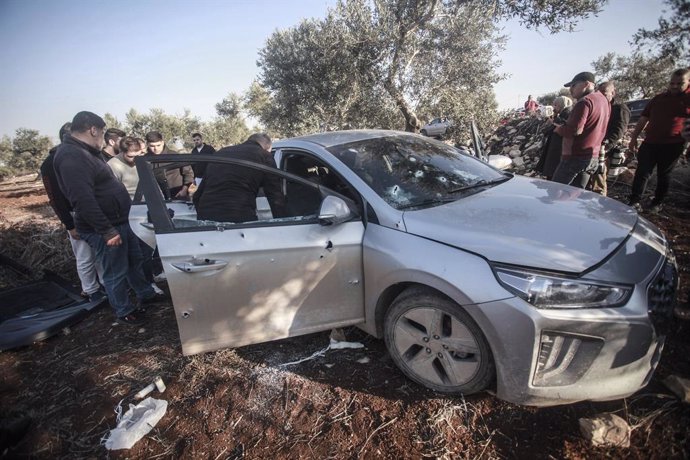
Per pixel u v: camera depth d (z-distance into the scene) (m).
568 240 2.02
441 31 8.61
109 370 2.84
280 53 9.28
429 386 2.27
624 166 5.77
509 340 1.87
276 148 3.39
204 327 2.46
